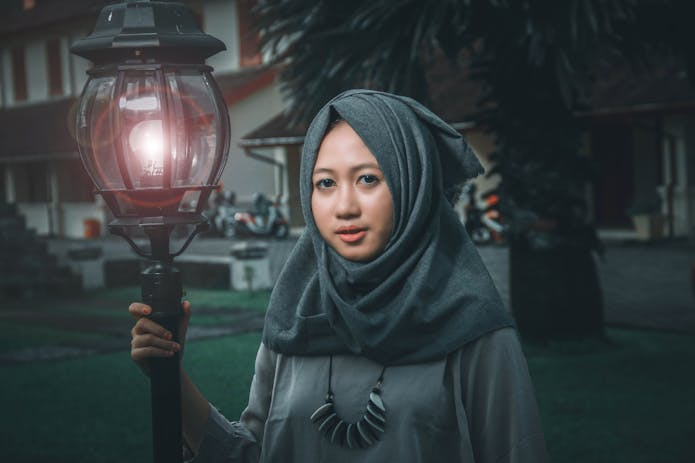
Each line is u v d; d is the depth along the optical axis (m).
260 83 25.69
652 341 7.93
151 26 1.56
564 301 7.60
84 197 29.58
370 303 1.61
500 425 1.61
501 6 6.64
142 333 1.60
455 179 1.73
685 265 13.68
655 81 16.81
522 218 7.57
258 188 25.81
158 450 1.58
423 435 1.62
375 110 1.63
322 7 6.99
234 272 13.21
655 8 7.13
